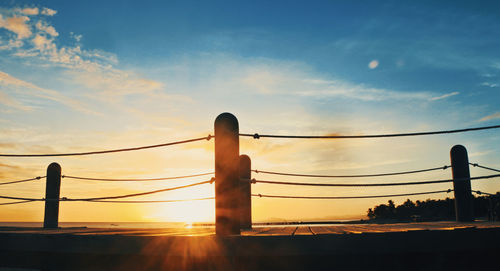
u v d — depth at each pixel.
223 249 3.54
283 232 4.46
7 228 7.67
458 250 3.46
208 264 3.58
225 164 3.91
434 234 3.46
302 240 3.45
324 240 3.44
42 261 4.26
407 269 3.46
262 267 3.51
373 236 3.44
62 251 4.06
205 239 3.58
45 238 4.20
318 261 3.49
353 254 3.43
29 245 4.27
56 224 8.15
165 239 3.70
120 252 3.82
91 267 4.02
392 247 3.43
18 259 4.37
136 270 3.82
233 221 3.80
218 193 3.88
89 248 3.96
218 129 3.99
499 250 3.54
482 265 3.52
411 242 3.44
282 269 3.50
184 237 3.63
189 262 3.63
